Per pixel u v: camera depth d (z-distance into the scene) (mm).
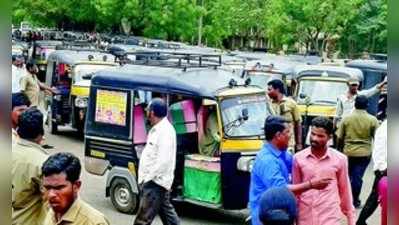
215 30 51344
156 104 9633
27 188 6035
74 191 4840
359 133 12211
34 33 39062
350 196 7195
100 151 12375
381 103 19250
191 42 48625
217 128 11391
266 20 51125
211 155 11438
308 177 6996
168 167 9680
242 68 21656
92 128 12453
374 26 47719
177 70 12016
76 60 20625
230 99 11375
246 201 11180
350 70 20188
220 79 11812
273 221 4227
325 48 47625
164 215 9898
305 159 7059
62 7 43719
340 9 44469
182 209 12320
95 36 35656
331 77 19328
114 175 12109
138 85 11969
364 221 10984
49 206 5164
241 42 58875
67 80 20875
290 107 12078
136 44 30578
